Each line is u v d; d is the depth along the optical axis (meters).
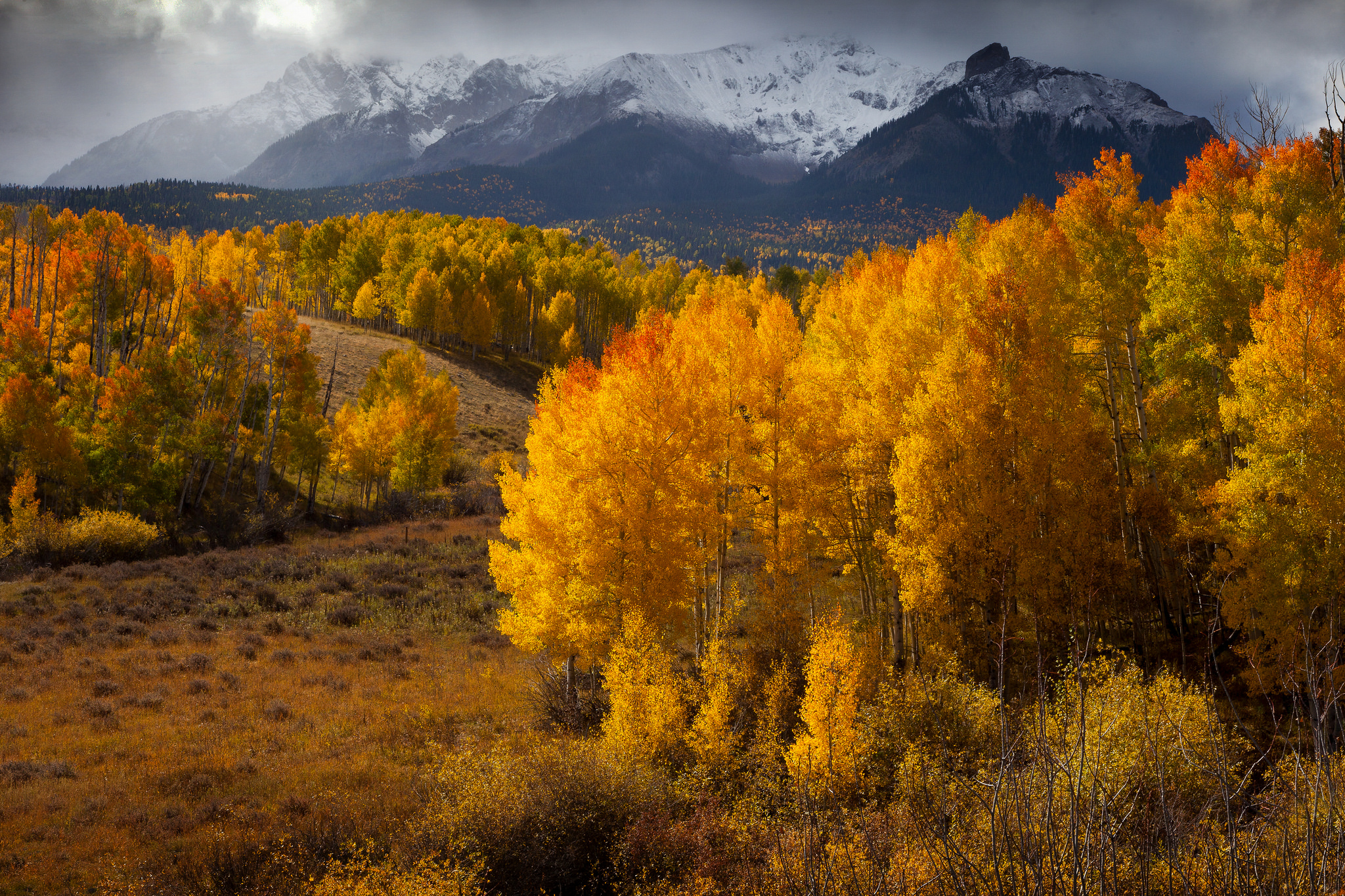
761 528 20.03
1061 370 18.69
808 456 19.44
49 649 22.05
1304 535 14.24
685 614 17.72
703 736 13.69
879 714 13.70
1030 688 15.52
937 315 20.86
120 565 32.44
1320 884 3.48
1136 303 19.56
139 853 11.84
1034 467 17.06
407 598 30.14
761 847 10.16
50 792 13.75
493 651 24.53
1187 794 6.88
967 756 11.87
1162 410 20.31
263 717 18.19
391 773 15.06
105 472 39.00
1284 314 14.98
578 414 18.27
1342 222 17.20
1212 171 20.05
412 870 9.95
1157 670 15.95
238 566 33.09
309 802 13.53
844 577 22.88
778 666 16.80
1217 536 16.47
